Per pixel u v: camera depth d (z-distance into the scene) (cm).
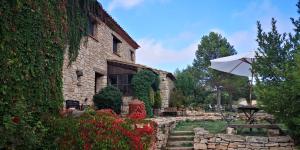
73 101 1266
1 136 598
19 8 696
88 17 1374
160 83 2009
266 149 977
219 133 1065
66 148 720
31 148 688
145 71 1695
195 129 1151
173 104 2161
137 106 1296
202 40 4181
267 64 1194
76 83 1390
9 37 671
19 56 707
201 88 3102
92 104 1545
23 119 675
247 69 1539
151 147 853
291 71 955
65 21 909
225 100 3272
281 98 952
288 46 1193
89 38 1543
